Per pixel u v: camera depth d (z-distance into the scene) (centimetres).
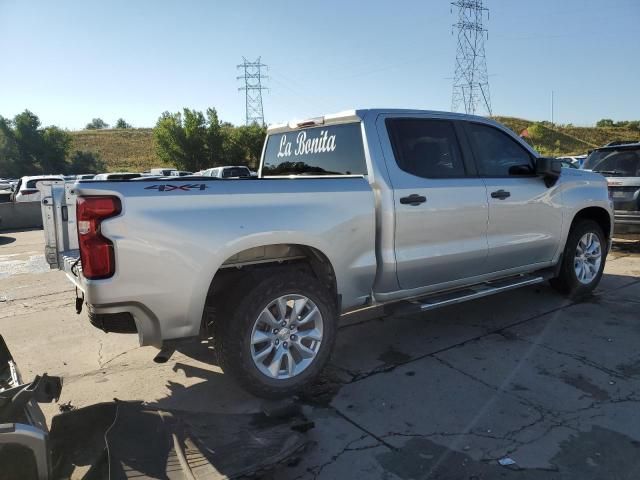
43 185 436
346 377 406
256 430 312
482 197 472
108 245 303
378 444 312
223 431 307
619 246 951
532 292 627
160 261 316
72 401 380
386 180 412
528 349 453
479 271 486
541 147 8362
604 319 527
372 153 415
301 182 376
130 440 280
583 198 575
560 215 552
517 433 319
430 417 341
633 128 10412
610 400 358
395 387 386
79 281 343
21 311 634
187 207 325
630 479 273
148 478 256
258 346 357
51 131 6762
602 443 306
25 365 454
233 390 392
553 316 539
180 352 469
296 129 497
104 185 306
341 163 442
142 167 7081
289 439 300
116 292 306
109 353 479
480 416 341
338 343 480
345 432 326
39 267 956
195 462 272
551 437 313
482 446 306
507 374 404
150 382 410
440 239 446
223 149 6169
